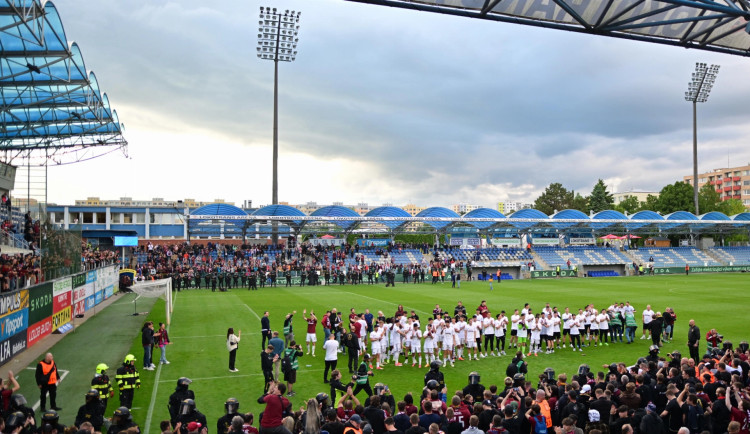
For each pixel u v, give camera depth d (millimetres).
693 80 79438
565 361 21297
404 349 21656
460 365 20516
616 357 22047
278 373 17203
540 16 10836
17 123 37219
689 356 22203
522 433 10508
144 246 59219
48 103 33656
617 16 10812
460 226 65938
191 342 24016
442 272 56281
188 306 36406
